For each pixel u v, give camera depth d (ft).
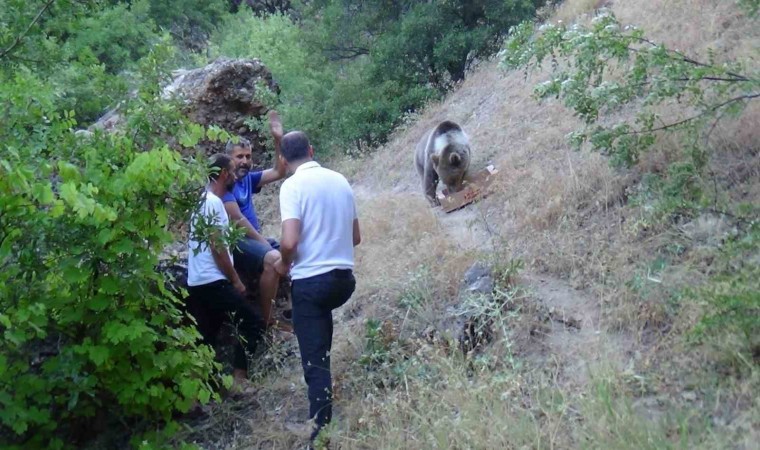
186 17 90.43
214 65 36.83
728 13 30.91
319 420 18.16
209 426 20.45
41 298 17.33
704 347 16.60
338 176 19.31
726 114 22.29
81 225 17.15
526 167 29.66
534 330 19.29
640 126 25.43
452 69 54.75
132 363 18.33
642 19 35.50
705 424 14.97
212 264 21.29
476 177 31.50
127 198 17.43
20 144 18.48
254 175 25.35
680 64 20.70
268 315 22.34
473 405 16.61
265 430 19.67
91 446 19.16
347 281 18.93
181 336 18.48
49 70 25.36
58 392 18.03
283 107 51.75
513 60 21.71
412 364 19.01
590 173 24.88
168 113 19.53
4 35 24.81
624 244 21.21
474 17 54.95
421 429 16.84
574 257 21.38
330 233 18.70
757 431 14.37
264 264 22.21
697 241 19.99
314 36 62.44
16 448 17.43
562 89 21.58
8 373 17.20
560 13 47.55
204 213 20.53
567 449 15.17
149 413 19.40
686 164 20.92
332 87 59.62
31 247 16.94
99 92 20.38
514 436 15.65
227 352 22.70
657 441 14.46
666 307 18.13
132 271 17.65
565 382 17.53
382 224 28.50
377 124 50.62
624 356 17.74
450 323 20.29
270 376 21.84
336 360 21.11
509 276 20.90
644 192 21.75
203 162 18.60
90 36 62.64
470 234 25.77
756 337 16.11
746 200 20.56
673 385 16.30
